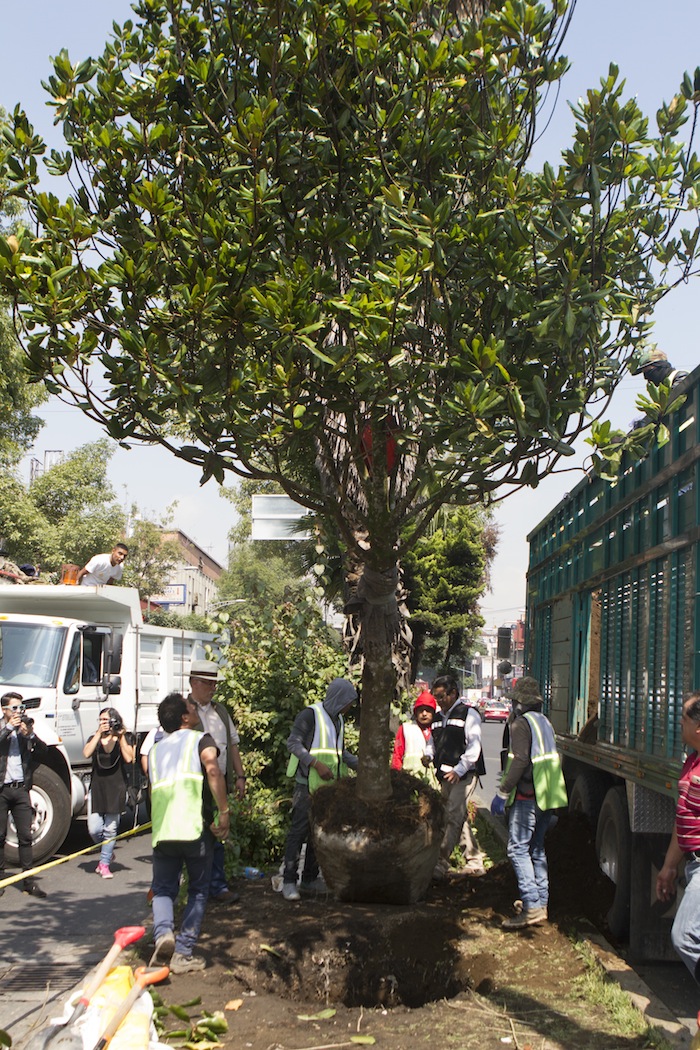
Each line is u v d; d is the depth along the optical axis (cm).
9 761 1032
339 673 1198
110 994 414
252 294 629
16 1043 556
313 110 688
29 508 2988
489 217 645
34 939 814
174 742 682
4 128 706
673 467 657
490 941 733
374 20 668
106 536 3334
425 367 652
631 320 665
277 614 1205
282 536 1390
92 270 656
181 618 3266
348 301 625
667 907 707
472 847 1048
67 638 1312
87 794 1309
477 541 3562
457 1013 606
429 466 668
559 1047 542
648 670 707
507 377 611
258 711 1136
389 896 757
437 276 649
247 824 1012
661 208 694
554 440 641
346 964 649
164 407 673
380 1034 568
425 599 3403
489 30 657
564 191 640
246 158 707
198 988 639
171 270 671
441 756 966
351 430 721
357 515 791
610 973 666
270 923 740
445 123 694
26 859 1026
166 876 681
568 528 1062
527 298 649
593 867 840
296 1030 574
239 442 667
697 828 525
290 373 622
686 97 687
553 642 1135
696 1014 616
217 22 729
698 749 536
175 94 740
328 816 760
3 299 697
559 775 789
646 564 727
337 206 730
